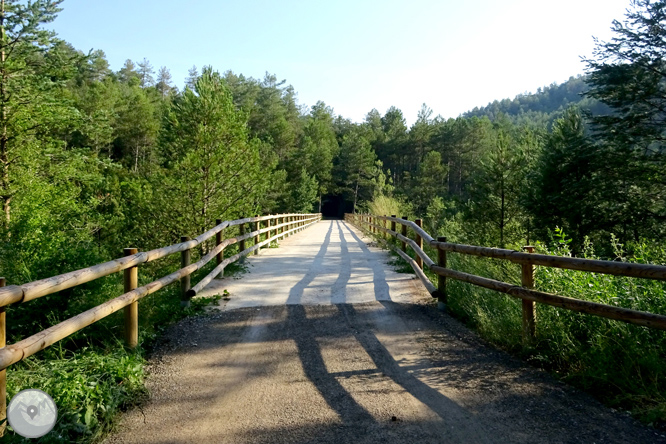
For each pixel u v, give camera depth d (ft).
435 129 270.67
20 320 14.67
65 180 54.49
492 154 67.10
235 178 52.16
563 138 61.26
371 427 10.28
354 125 350.23
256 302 22.57
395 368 13.85
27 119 47.67
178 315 19.85
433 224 74.23
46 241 18.35
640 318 10.59
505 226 65.51
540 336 14.37
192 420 10.84
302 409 11.25
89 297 16.20
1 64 43.27
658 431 9.71
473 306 18.40
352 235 72.13
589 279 14.64
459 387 12.32
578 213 54.65
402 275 29.37
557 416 10.54
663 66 51.83
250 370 13.93
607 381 11.57
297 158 221.46
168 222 49.24
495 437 9.73
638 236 54.13
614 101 55.52
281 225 56.24
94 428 10.28
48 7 44.75
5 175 46.06
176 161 53.11
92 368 12.50
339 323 18.83
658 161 52.90
